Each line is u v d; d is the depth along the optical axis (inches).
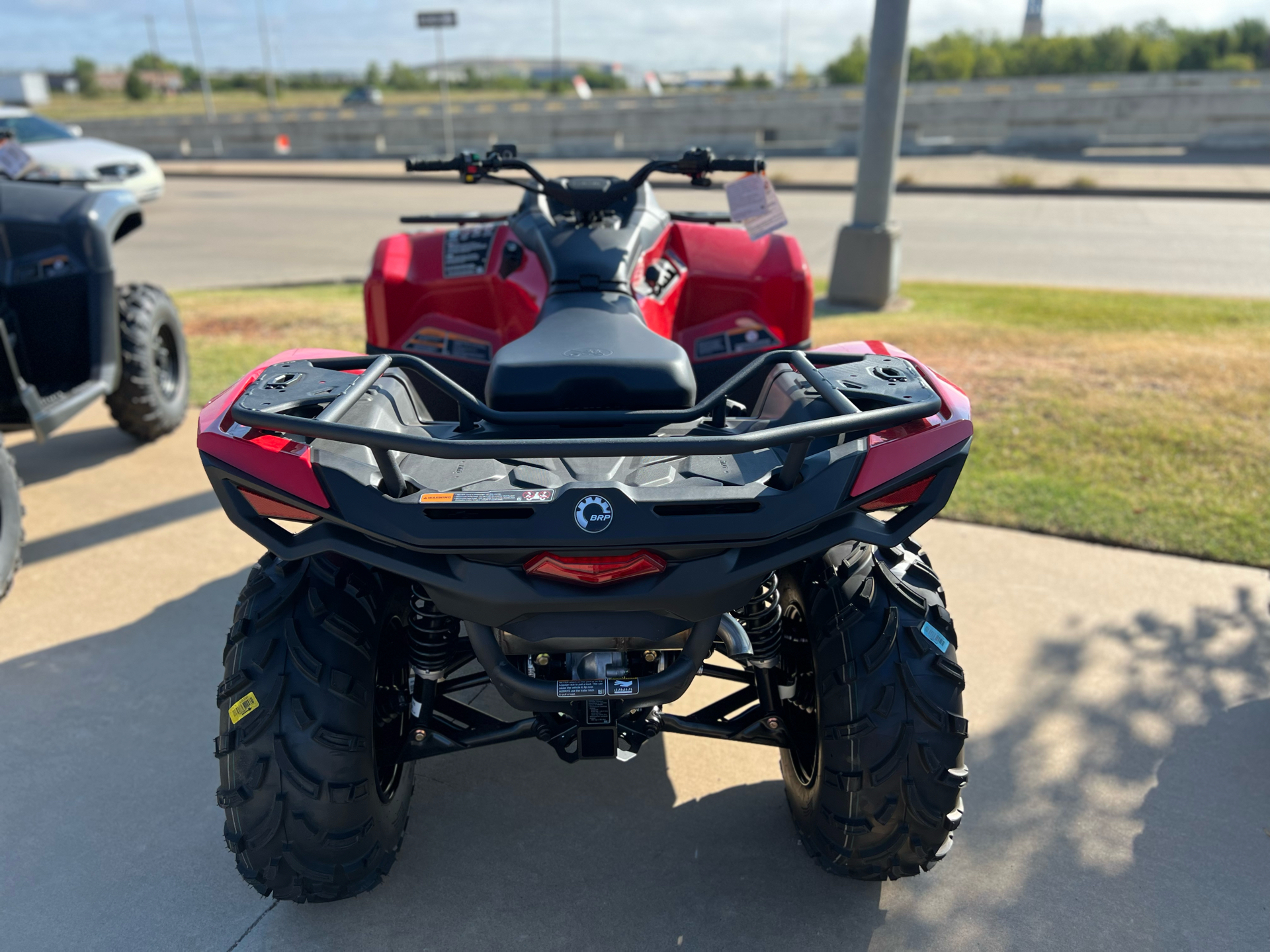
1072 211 684.7
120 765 116.4
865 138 359.6
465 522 74.6
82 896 96.9
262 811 83.6
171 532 179.3
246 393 81.9
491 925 93.4
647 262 125.6
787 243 151.6
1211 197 738.8
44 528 180.9
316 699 83.1
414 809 109.9
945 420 81.0
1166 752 117.0
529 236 123.7
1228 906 94.8
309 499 76.3
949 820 86.8
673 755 119.9
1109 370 269.9
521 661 87.7
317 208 758.5
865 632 85.8
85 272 189.5
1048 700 126.9
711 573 76.8
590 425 88.1
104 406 256.4
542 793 112.7
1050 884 97.8
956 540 171.2
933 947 90.7
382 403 88.5
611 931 92.6
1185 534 170.7
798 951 90.3
